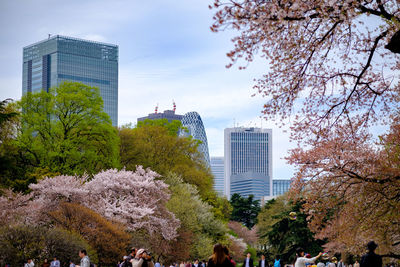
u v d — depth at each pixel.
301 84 15.09
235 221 110.19
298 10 12.40
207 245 53.53
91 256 32.53
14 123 48.31
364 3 13.16
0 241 28.48
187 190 57.00
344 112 16.50
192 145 75.25
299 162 19.92
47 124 51.50
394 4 13.79
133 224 41.78
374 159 19.02
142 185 43.66
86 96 55.09
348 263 44.59
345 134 18.75
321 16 12.55
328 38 14.44
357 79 15.27
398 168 18.55
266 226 84.38
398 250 25.02
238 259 80.88
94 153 51.72
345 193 20.23
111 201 42.53
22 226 30.59
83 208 36.25
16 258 28.78
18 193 40.31
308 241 58.75
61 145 50.12
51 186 39.06
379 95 16.56
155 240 44.16
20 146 47.81
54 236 30.67
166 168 63.34
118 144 60.12
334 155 19.20
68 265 30.58
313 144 17.89
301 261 18.45
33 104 52.22
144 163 63.19
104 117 54.34
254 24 12.43
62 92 54.03
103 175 43.09
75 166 51.34
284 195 85.12
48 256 29.98
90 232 35.31
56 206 38.25
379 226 19.80
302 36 13.95
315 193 20.19
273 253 63.91
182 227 50.28
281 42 13.91
